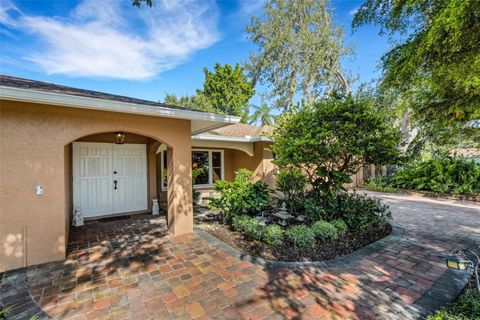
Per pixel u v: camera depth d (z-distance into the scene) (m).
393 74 4.53
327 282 3.77
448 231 6.45
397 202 11.16
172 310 3.12
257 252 4.96
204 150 12.46
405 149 16.30
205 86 30.05
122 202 8.38
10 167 4.28
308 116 6.15
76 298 3.38
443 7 3.41
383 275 3.98
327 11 18.89
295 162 6.33
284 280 3.85
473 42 3.13
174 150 6.14
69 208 6.69
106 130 5.19
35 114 4.47
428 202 11.15
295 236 5.11
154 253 4.96
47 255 4.55
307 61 19.50
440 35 3.23
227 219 7.27
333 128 5.88
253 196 6.88
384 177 16.45
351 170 6.63
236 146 12.05
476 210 9.30
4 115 4.23
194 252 5.00
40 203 4.51
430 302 3.23
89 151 7.77
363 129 5.88
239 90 29.11
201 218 7.86
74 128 4.83
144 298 3.38
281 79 21.73
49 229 4.57
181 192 6.24
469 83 3.61
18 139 4.34
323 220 6.08
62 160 4.70
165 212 8.66
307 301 3.29
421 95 5.51
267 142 11.92
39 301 3.31
